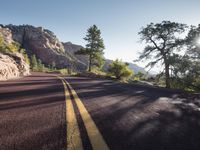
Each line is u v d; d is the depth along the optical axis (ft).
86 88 30.50
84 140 6.57
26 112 11.21
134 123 9.40
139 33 103.81
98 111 12.02
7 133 7.22
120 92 26.96
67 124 8.60
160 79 99.50
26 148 5.78
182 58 80.69
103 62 180.04
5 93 20.54
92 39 172.55
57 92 22.74
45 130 7.65
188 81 78.02
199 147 6.57
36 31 568.82
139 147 6.28
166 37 98.63
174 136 7.62
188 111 13.70
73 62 528.63
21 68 73.56
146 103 17.06
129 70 122.83
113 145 6.29
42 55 513.86
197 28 77.51
